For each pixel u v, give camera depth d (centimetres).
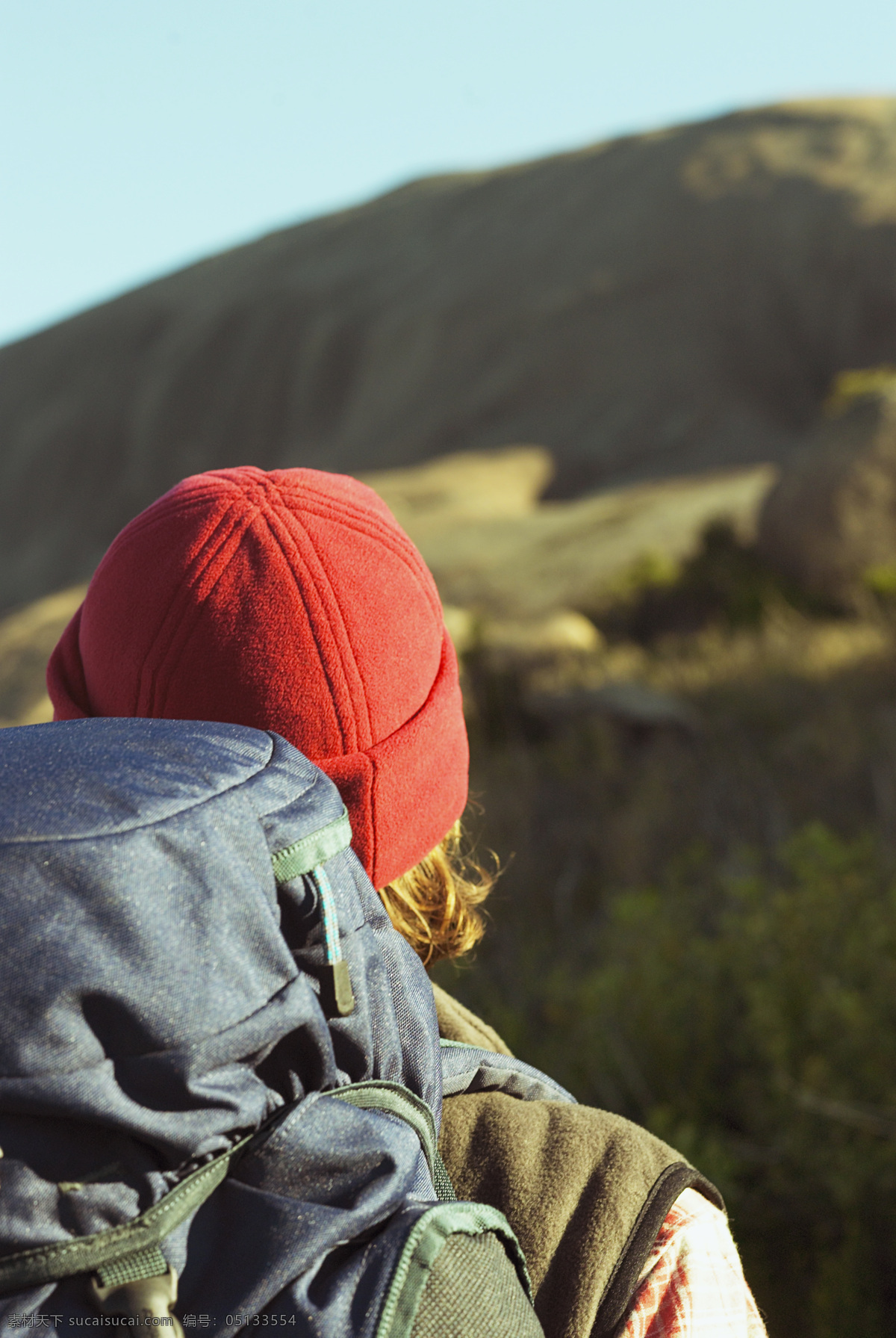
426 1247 64
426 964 110
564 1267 77
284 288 7100
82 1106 59
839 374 4762
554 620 1126
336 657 89
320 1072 70
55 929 60
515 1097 93
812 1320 252
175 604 90
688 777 668
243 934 65
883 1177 259
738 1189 280
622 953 398
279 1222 63
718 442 4400
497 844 612
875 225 5088
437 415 5297
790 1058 303
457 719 100
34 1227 59
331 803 75
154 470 6706
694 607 1355
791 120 6097
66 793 66
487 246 6369
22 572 6506
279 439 6500
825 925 343
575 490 4275
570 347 5169
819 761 637
